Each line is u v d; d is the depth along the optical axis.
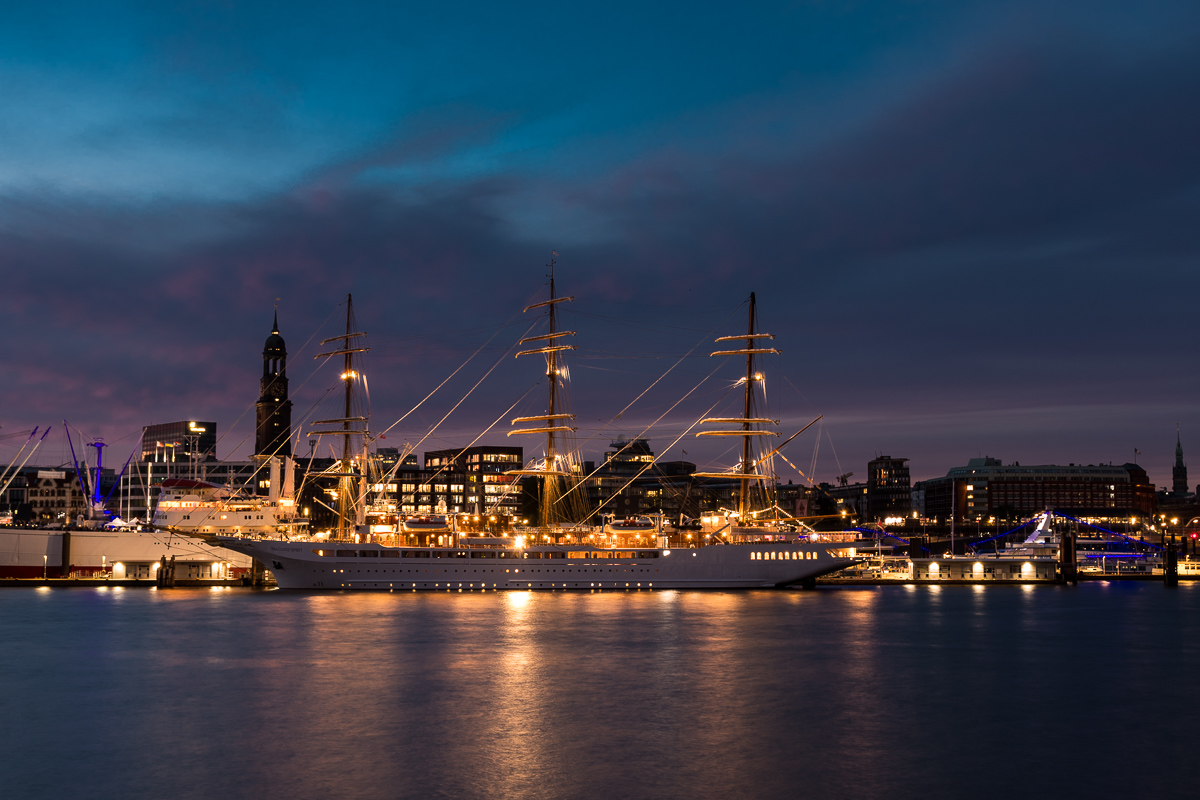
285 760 69.12
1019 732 78.31
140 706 85.75
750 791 62.97
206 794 61.94
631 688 94.44
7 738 75.06
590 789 63.03
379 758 69.56
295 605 170.00
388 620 147.00
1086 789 63.84
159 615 153.62
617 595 194.75
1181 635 139.50
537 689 93.75
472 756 70.12
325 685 95.19
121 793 62.19
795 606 177.50
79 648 118.31
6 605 170.88
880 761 69.75
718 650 118.81
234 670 103.19
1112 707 88.12
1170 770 68.00
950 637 135.25
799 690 94.44
